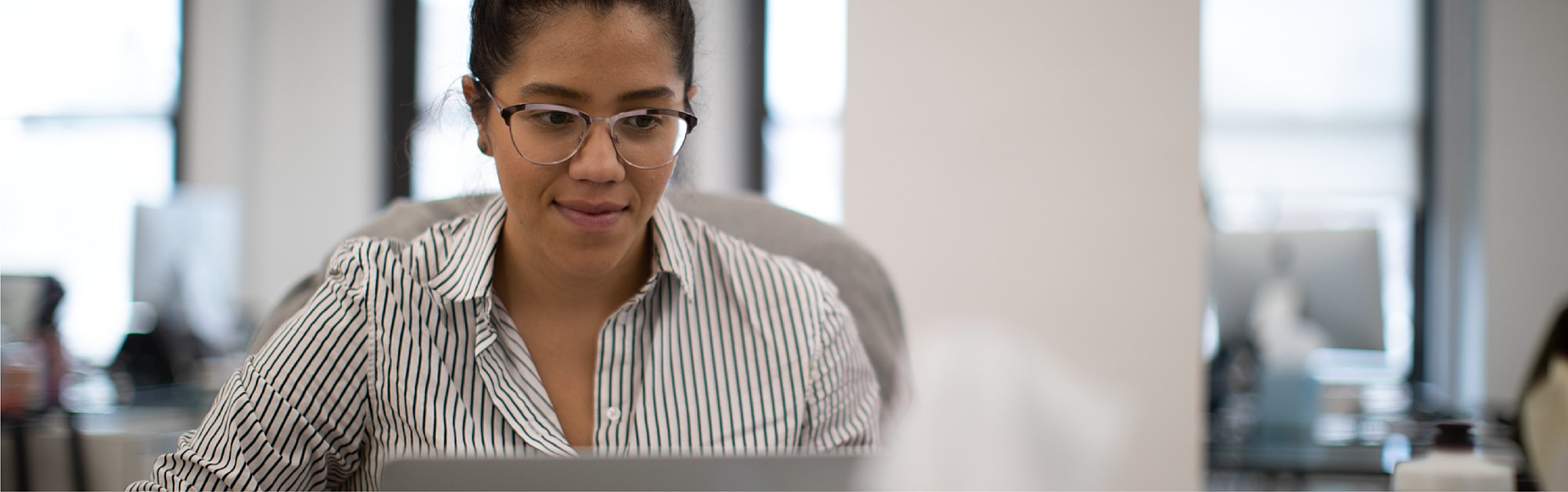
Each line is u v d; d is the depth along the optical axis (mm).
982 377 1760
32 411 2506
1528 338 5250
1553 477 1602
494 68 1019
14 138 5941
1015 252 1759
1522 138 5258
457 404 1062
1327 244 3010
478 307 1090
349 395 1057
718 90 5723
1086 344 1741
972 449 1748
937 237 1778
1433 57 5457
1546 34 5227
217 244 3816
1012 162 1760
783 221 1541
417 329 1071
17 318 2693
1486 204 5281
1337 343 2979
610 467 700
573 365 1111
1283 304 2738
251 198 6000
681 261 1127
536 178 985
